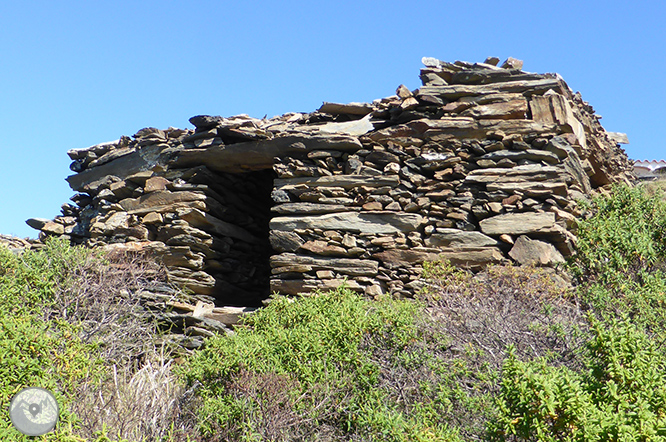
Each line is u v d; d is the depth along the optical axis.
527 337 5.61
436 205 8.48
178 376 6.49
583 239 7.57
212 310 9.32
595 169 10.34
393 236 8.55
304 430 5.26
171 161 10.37
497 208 8.14
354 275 8.52
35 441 4.29
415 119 9.04
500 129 8.54
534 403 3.59
